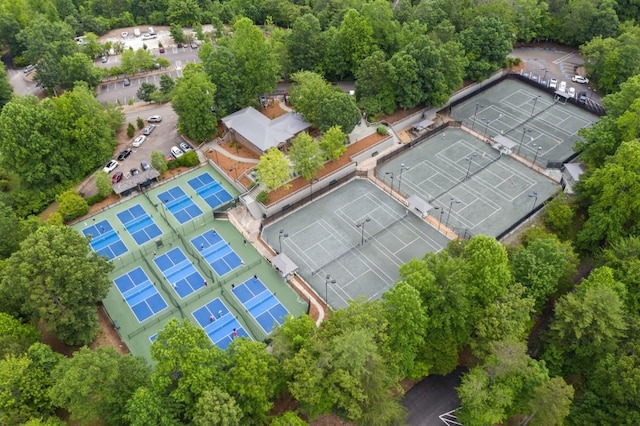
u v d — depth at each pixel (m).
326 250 100.88
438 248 100.44
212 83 122.56
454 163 121.50
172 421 60.97
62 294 75.19
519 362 68.31
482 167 119.88
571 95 139.50
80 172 116.50
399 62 125.62
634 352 71.62
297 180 114.12
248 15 196.25
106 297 91.94
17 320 76.94
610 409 68.25
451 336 75.88
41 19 157.75
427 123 131.50
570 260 88.50
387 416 65.88
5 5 172.25
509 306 75.12
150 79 160.12
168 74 162.50
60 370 65.25
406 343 71.81
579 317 74.62
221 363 65.25
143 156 123.12
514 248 96.25
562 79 151.00
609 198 94.44
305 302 91.00
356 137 125.88
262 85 131.25
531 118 136.00
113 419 64.19
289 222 107.56
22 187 110.94
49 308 73.56
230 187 115.31
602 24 154.75
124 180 112.50
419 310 70.25
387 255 99.44
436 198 111.75
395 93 129.50
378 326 70.56
